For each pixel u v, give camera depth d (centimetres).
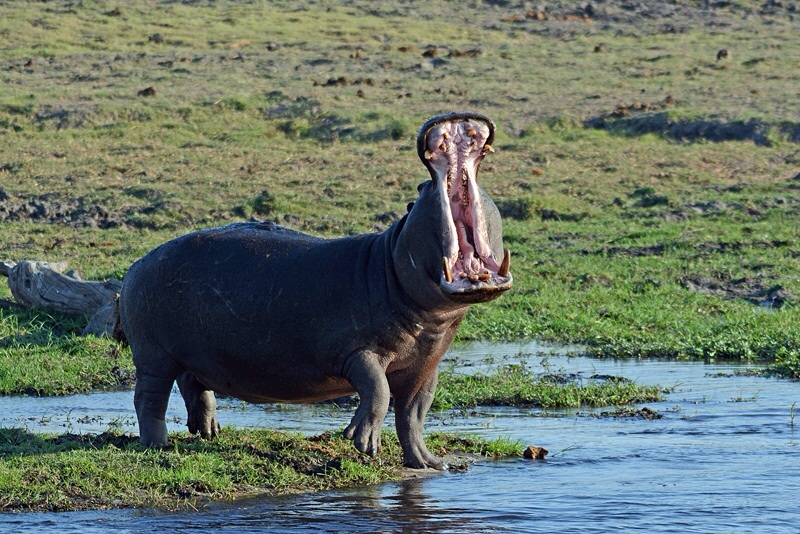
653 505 2558
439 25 16362
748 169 9400
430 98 11419
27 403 3775
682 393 3894
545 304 5619
